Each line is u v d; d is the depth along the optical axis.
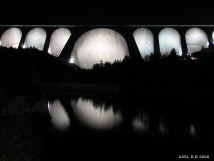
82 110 23.08
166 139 12.77
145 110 22.36
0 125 9.98
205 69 30.39
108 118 18.80
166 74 34.25
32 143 9.96
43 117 15.25
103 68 49.72
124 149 11.14
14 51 57.00
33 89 18.59
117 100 31.09
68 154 10.38
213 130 14.48
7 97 14.98
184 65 33.66
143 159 9.91
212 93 26.34
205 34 66.50
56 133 13.92
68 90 44.06
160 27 67.94
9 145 8.70
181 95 28.64
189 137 13.05
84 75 51.66
